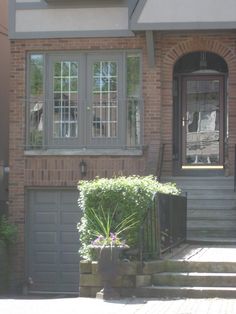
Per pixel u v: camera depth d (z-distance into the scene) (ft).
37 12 48.14
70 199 47.96
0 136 54.08
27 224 48.06
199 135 50.93
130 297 29.86
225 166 49.26
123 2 47.37
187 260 31.60
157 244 31.81
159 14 44.52
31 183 47.83
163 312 26.12
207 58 50.72
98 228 31.63
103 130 47.85
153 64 47.01
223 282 30.30
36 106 48.44
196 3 44.32
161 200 32.58
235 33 47.09
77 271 47.50
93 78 48.08
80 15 47.78
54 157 47.70
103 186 31.86
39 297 43.73
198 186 45.68
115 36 47.39
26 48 48.29
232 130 47.37
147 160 46.19
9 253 47.14
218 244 39.06
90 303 28.63
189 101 51.21
